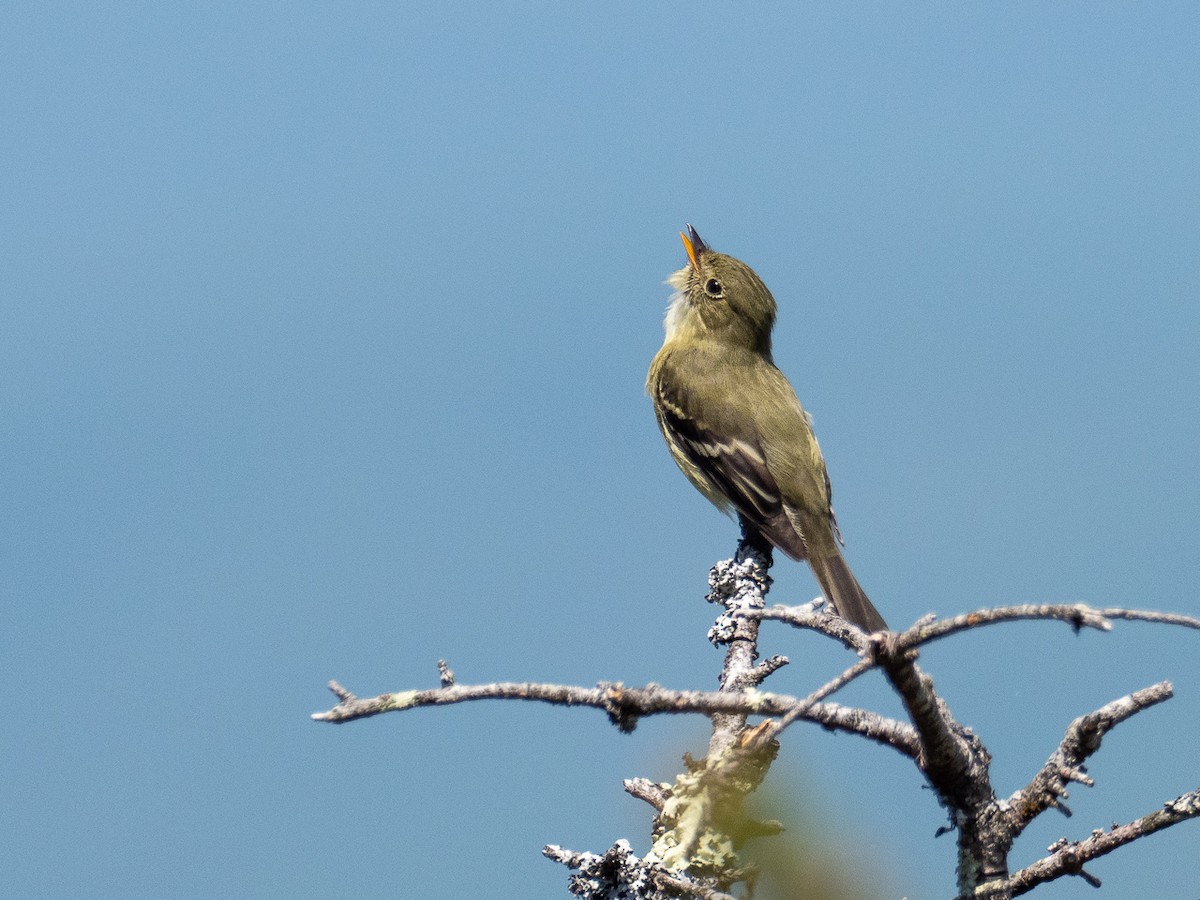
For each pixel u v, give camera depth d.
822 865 4.88
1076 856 6.18
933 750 6.26
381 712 5.64
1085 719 6.36
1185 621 4.68
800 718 6.29
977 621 5.04
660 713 5.93
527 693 5.84
